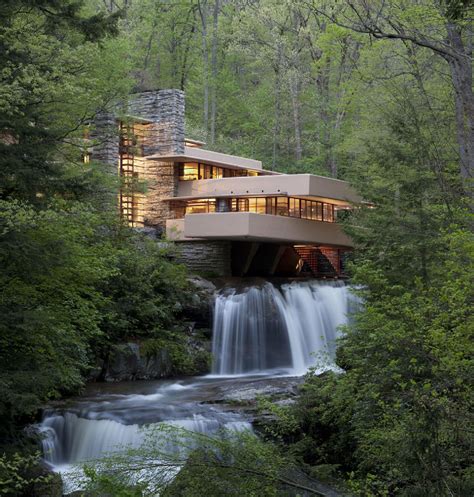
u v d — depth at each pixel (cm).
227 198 3566
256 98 5550
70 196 1526
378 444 1034
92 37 1653
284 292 3108
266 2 5375
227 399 1964
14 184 1371
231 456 799
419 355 886
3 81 1342
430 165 1938
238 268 3503
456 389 817
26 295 1455
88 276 1612
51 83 1364
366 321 1224
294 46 5216
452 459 776
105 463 795
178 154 3588
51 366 1436
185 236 3331
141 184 2834
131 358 2452
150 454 784
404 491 793
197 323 2842
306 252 4044
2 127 1358
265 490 769
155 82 5531
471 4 1327
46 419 1803
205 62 5300
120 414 1786
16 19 1483
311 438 1513
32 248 1274
